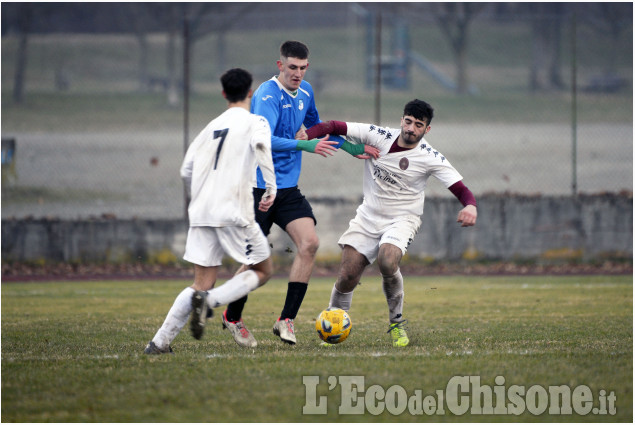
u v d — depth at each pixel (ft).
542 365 58.39
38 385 52.70
